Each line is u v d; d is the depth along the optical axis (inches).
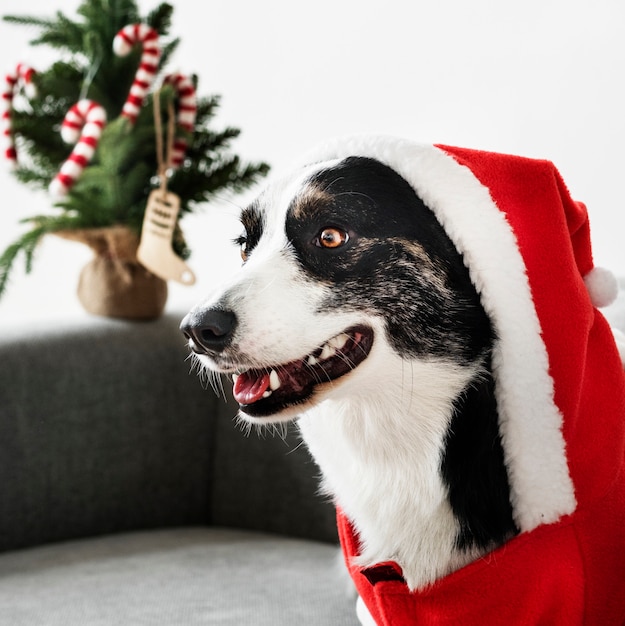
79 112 74.1
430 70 80.9
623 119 68.6
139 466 78.3
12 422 72.9
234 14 97.4
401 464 44.9
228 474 79.5
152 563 67.0
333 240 42.7
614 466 43.1
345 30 87.3
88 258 118.5
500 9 75.1
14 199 120.0
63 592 61.2
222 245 101.6
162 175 76.0
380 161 43.7
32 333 76.5
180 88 77.0
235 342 41.3
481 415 43.5
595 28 69.3
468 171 42.1
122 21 80.0
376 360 43.4
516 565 42.3
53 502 74.9
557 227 41.7
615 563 43.0
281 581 62.6
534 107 73.8
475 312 43.3
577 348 41.1
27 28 95.1
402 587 45.0
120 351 78.1
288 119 94.1
